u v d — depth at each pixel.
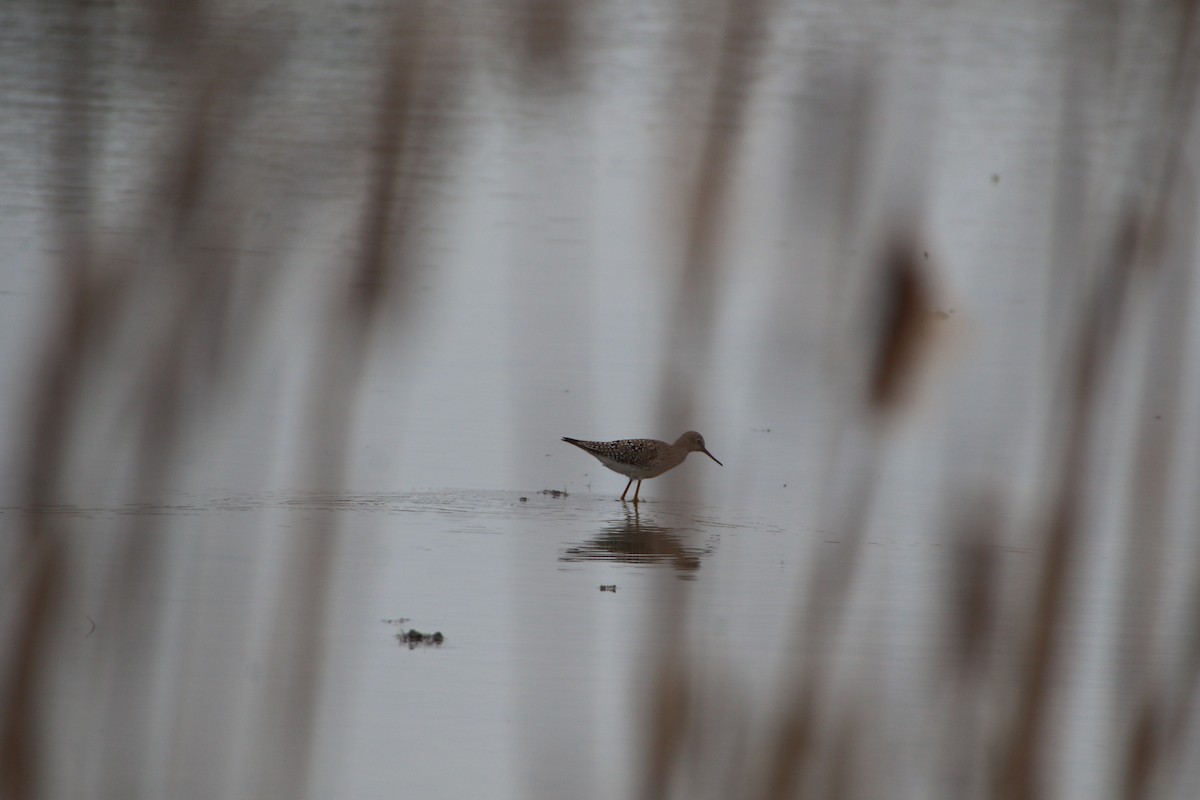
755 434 26.89
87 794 10.12
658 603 19.66
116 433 8.34
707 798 9.95
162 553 16.22
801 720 10.24
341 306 10.38
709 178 9.78
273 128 7.90
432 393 29.83
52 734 8.66
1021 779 10.24
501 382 30.55
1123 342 10.66
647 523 24.02
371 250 9.37
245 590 17.64
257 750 11.55
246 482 23.08
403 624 18.72
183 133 7.58
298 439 24.30
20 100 7.47
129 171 7.69
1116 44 9.89
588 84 10.98
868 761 10.41
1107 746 14.57
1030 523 10.84
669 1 10.57
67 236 7.91
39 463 8.34
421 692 16.47
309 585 12.31
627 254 37.44
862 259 9.79
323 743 14.89
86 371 8.20
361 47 8.30
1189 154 10.07
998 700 10.38
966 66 16.14
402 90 8.41
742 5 9.45
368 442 26.45
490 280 36.75
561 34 7.80
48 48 7.25
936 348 28.03
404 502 23.91
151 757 11.16
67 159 7.56
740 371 28.12
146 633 10.59
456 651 17.83
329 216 8.85
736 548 22.55
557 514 24.34
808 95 9.71
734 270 10.81
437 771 14.46
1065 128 10.11
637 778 10.10
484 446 27.17
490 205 40.44
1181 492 21.94
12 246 33.00
